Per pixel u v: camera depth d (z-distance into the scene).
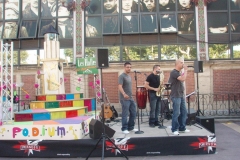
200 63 9.06
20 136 5.84
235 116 10.38
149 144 5.57
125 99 6.20
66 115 6.67
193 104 11.52
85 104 7.99
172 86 5.84
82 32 12.06
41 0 12.32
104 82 11.73
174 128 5.79
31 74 11.99
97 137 5.59
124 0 12.07
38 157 5.71
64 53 12.17
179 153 5.55
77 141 5.61
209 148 5.55
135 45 12.02
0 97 6.30
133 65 11.67
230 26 11.96
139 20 11.91
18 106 10.30
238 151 5.75
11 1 12.37
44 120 6.35
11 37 12.14
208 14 12.01
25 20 12.32
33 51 12.27
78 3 12.18
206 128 6.98
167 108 8.57
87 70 10.33
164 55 11.95
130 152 5.55
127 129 6.28
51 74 8.16
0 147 5.79
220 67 11.57
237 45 11.91
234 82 11.52
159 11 12.01
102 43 12.12
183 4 12.04
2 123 5.96
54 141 5.66
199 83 11.58
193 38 11.95
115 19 12.05
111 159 5.43
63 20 12.26
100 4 12.20
